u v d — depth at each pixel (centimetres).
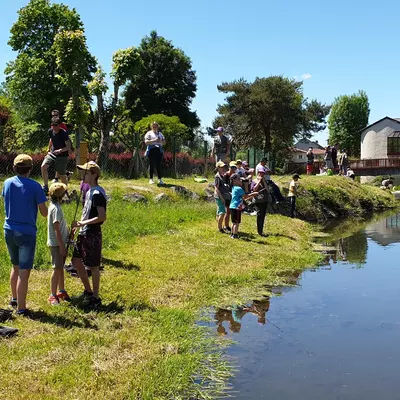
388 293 916
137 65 1975
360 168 4766
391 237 1752
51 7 3875
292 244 1352
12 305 630
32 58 3778
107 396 449
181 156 2233
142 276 842
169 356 552
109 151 1981
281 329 699
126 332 598
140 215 1306
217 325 702
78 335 568
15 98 3894
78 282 759
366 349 633
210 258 1035
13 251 610
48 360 504
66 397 440
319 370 564
